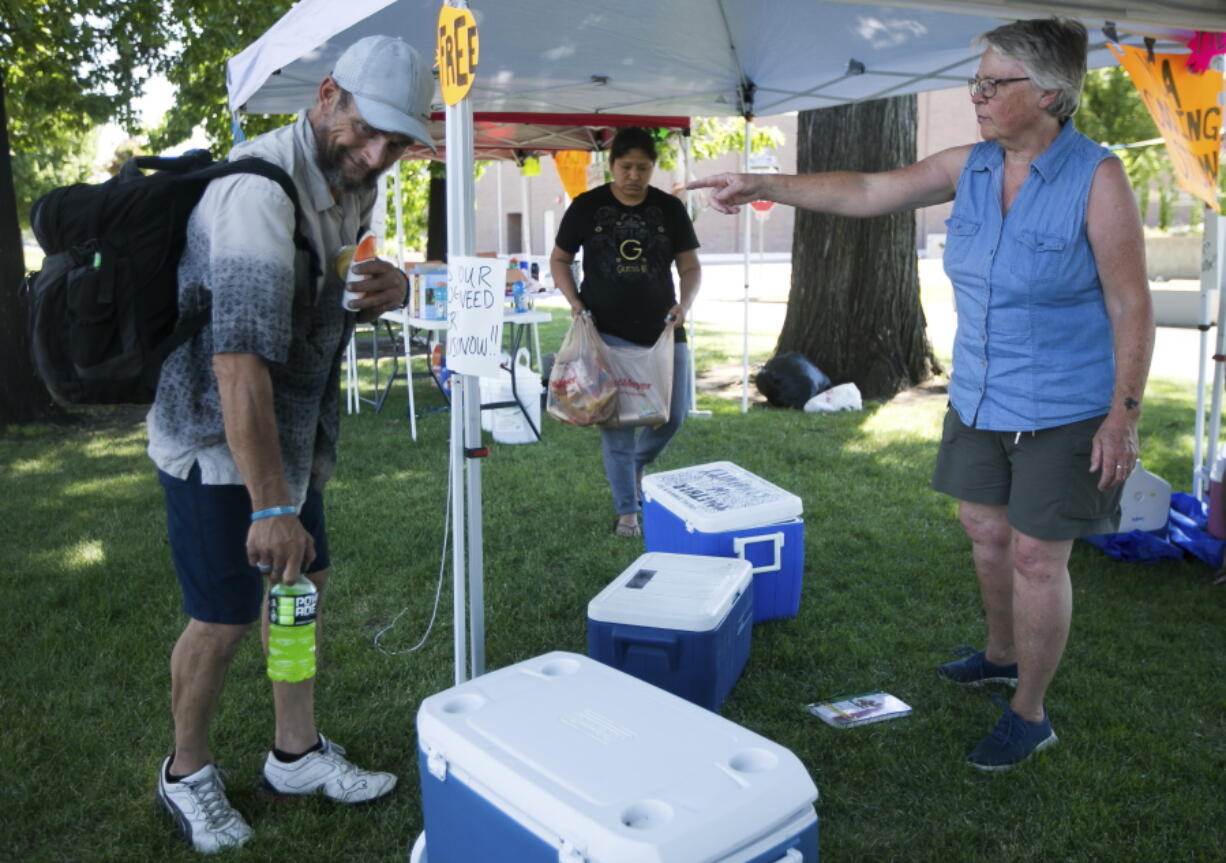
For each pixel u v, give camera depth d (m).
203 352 2.15
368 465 6.34
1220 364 4.17
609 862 1.52
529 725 1.88
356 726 2.95
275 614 2.11
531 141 7.86
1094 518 2.55
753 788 1.65
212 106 11.58
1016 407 2.57
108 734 2.93
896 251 8.71
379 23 4.07
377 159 2.18
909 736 2.91
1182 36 3.61
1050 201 2.47
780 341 9.23
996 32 2.46
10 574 4.37
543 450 6.66
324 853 2.36
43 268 2.09
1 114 7.83
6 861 2.36
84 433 7.78
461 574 2.63
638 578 3.20
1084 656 3.43
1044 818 2.51
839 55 4.77
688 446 6.77
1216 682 3.23
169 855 2.37
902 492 5.55
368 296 2.25
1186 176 3.81
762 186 3.00
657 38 4.54
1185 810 2.53
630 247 4.61
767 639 3.60
